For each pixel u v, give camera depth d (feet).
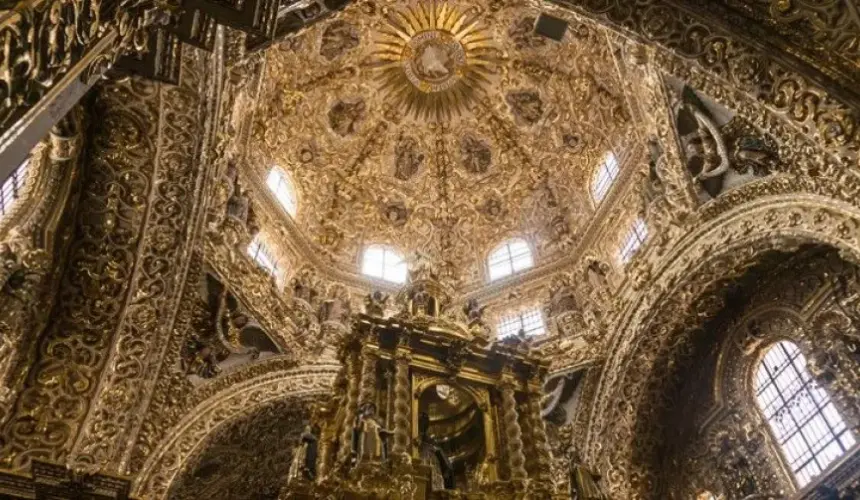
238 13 25.77
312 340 59.77
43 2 14.78
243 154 62.34
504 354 42.80
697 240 53.16
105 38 18.75
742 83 35.63
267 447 58.65
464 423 41.39
